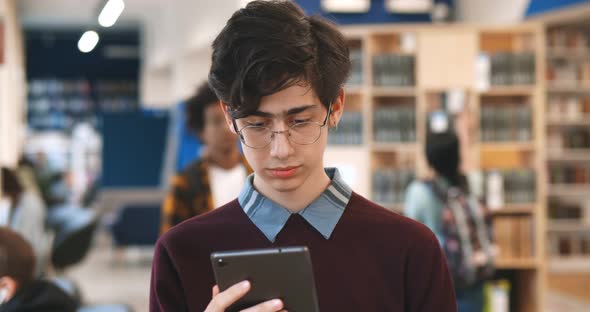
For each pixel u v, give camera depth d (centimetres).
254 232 140
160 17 1427
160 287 143
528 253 605
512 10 755
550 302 719
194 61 1136
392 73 610
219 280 125
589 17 787
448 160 351
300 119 127
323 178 142
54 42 1909
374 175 608
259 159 129
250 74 122
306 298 121
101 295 787
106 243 1323
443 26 609
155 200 1235
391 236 139
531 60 605
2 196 511
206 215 146
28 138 1858
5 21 872
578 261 921
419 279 139
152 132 1370
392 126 609
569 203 933
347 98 626
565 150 909
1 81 819
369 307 137
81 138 1908
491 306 566
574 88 903
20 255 236
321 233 138
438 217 346
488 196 597
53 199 740
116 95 1972
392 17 737
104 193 1225
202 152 292
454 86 605
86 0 1504
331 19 149
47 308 236
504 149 617
